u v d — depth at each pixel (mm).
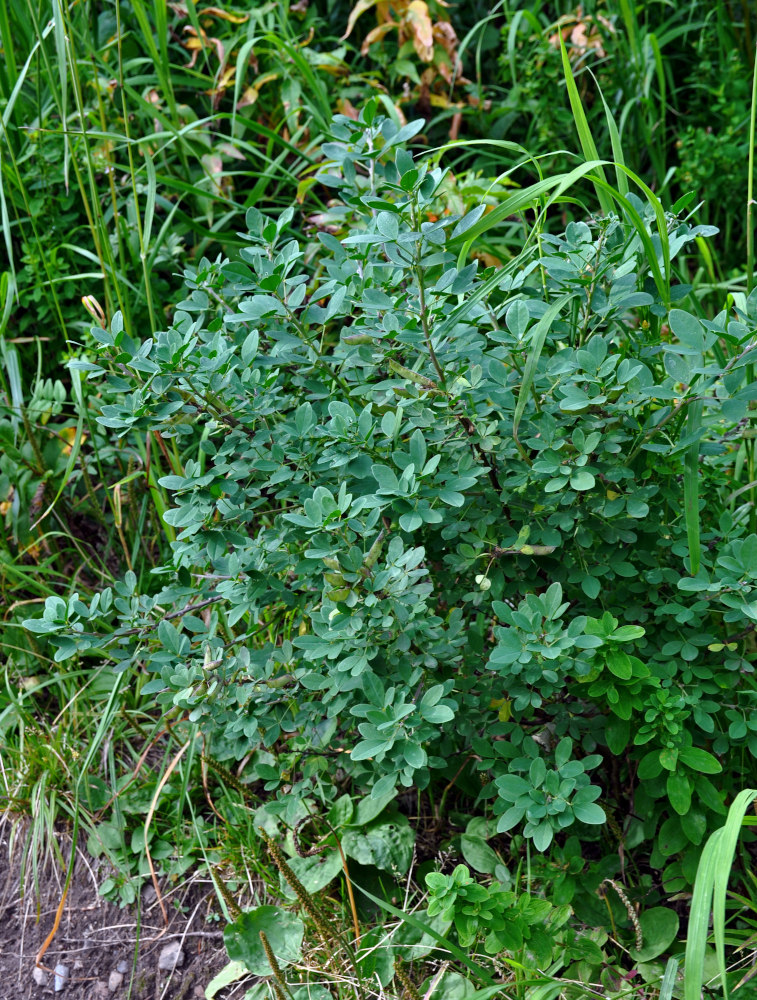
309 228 2896
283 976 1829
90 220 2645
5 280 2719
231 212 3031
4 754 2498
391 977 1904
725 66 3592
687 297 2852
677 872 1940
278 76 3408
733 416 1636
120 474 2955
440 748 1957
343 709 1904
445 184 2965
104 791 2418
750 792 1505
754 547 1695
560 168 3469
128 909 2252
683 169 3398
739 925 1949
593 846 2135
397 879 2059
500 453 1824
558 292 1906
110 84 3102
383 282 1854
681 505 1945
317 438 1812
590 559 1887
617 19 3719
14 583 2723
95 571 2723
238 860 2227
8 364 2752
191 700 1815
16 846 2412
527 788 1685
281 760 2238
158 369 1698
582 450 1707
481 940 1924
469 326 1833
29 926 2275
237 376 1881
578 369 1770
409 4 3439
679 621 1778
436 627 1801
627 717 1763
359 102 3574
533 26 3484
